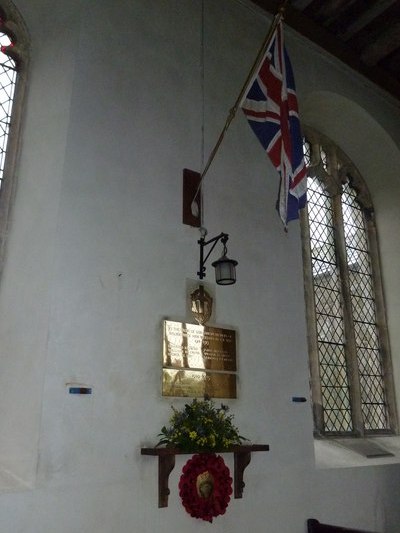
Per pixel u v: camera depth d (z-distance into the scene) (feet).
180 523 14.02
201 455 14.64
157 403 14.46
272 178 20.44
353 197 28.32
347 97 26.13
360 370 24.72
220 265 14.83
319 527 16.81
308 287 22.95
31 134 16.01
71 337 13.28
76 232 14.12
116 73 16.48
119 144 15.84
